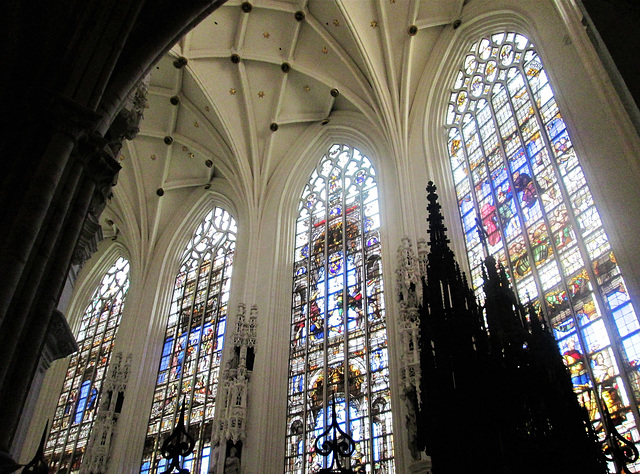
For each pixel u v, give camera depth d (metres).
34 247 9.46
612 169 14.30
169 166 28.11
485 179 19.06
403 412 16.27
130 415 22.61
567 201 15.69
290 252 23.56
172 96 25.72
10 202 9.56
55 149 10.04
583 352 13.70
